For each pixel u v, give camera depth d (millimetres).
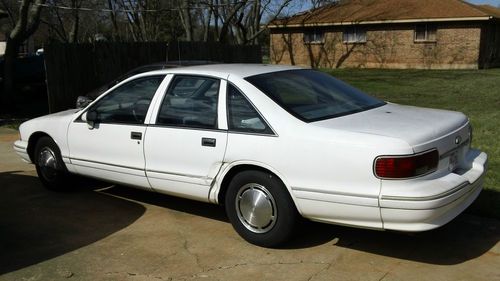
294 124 4203
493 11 32219
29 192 6332
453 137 4180
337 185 3945
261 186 4371
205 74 4852
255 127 4371
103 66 13492
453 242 4516
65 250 4578
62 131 5875
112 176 5441
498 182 6059
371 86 20469
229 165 4488
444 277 3881
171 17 33562
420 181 3795
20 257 4445
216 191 4637
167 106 5000
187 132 4746
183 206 5684
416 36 29031
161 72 5184
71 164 5852
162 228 5047
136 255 4445
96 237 4863
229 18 24688
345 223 4035
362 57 30984
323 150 3990
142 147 5082
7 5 25016
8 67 14336
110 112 5453
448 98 15938
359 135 3910
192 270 4133
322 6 32375
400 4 30578
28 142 6352
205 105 4734
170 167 4891
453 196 3840
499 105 13953
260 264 4191
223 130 4535
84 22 38250
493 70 26734
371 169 3791
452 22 27812
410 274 3943
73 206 5781
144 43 14477
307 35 32875
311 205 4105
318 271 4031
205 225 5094
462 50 27875
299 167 4102
